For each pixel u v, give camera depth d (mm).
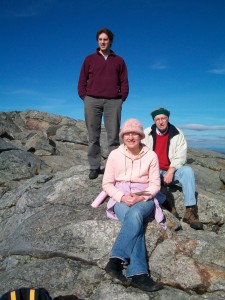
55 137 7184
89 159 2961
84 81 2943
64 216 2518
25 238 2434
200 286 2047
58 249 2279
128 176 2316
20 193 3254
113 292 1977
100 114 2943
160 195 2527
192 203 2654
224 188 5613
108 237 2270
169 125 2852
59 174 3428
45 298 1622
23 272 2186
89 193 2787
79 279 2102
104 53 2895
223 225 2971
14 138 6914
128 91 2961
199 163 6492
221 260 2207
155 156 2324
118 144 2994
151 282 1970
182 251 2236
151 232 2266
